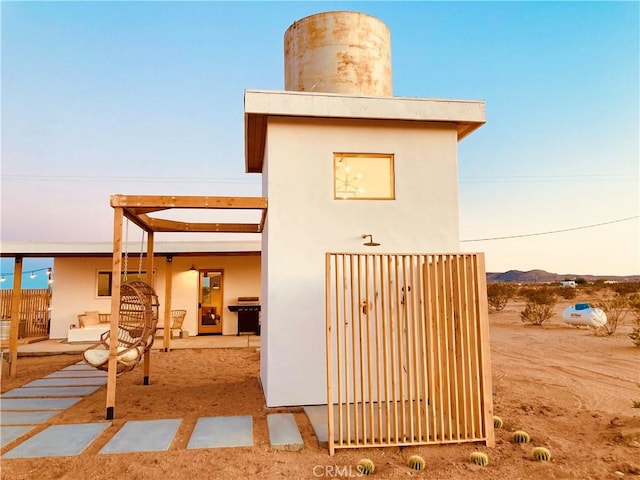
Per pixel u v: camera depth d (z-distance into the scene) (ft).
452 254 14.75
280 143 19.72
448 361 15.70
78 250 38.83
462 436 14.39
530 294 76.38
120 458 12.73
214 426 16.02
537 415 17.65
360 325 13.96
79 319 42.37
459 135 22.93
